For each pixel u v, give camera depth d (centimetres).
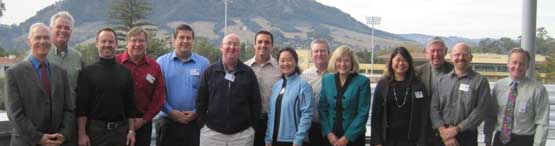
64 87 409
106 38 423
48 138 394
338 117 459
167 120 491
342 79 465
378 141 457
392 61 456
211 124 453
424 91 453
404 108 451
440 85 458
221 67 458
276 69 485
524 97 446
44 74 397
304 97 452
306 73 493
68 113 411
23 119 385
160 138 495
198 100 461
